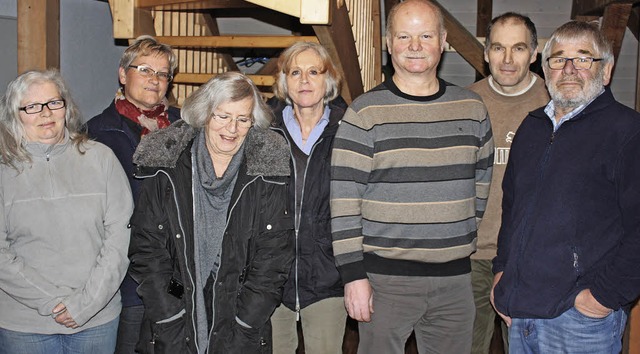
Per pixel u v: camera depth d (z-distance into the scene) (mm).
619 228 1895
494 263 2238
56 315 2020
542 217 1976
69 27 4516
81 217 2066
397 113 2164
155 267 2033
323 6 2846
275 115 2439
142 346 2051
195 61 4570
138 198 2061
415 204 2148
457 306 2254
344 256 2152
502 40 2486
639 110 3643
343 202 2160
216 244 2088
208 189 2070
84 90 4715
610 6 4508
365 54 3865
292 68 2342
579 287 1928
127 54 2514
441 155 2156
